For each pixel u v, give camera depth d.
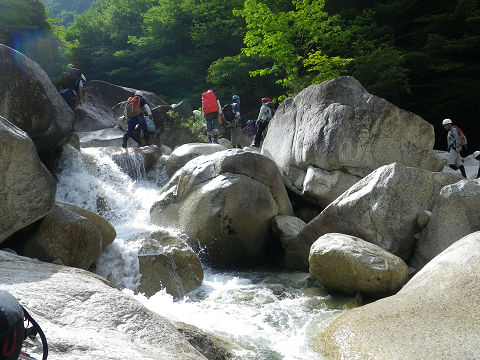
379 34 20.67
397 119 9.54
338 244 6.30
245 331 5.06
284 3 20.81
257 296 6.36
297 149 10.21
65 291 3.77
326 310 5.77
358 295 6.05
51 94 8.16
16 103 7.24
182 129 17.52
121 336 3.29
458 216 6.72
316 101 10.32
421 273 5.45
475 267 4.88
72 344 2.76
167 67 28.55
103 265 6.46
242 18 26.11
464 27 20.59
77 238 5.96
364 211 7.27
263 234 8.24
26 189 5.61
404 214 7.21
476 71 21.42
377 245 7.04
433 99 21.20
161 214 8.69
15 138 5.45
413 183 7.35
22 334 1.51
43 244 5.84
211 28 27.23
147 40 30.66
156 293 6.37
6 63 7.17
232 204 7.80
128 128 12.84
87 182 9.62
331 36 18.39
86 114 18.27
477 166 14.88
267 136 11.62
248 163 8.23
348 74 18.84
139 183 11.35
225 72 23.16
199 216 7.96
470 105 21.05
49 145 8.37
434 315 4.42
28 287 3.71
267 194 8.18
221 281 7.28
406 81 19.52
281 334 4.97
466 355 3.71
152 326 3.53
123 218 9.14
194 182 8.42
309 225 7.71
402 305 4.79
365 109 9.59
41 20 26.47
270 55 18.19
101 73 34.06
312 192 9.40
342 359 4.21
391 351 4.00
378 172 7.49
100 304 3.67
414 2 20.03
